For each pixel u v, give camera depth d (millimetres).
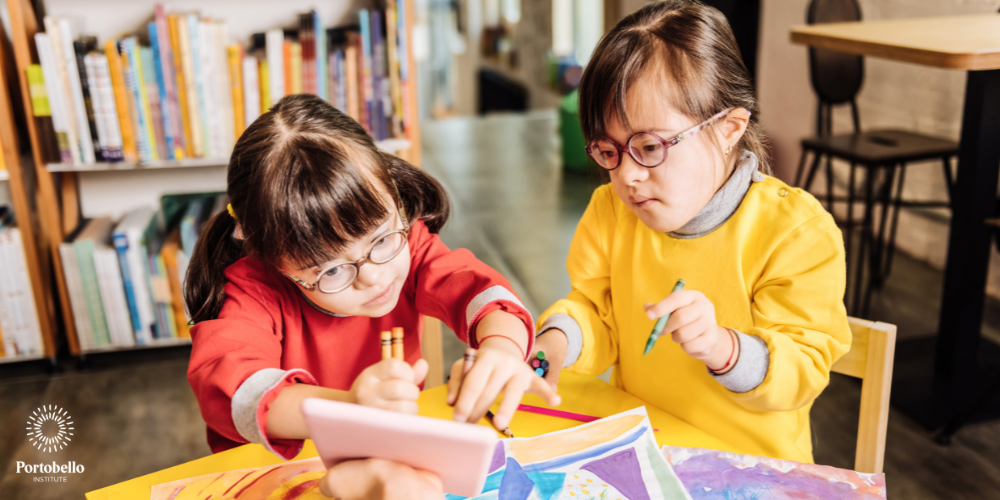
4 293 2127
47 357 2213
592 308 968
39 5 2135
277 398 648
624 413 821
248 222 697
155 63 2025
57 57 1975
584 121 756
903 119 2754
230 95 2084
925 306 2387
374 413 515
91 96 2018
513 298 790
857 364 815
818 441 1752
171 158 2107
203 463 775
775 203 806
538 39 6801
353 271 699
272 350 812
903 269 2689
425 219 968
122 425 1960
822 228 780
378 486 549
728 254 820
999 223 1736
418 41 10414
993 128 1733
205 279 858
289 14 2299
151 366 2266
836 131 3047
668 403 889
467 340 819
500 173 4242
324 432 543
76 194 2311
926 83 2623
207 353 738
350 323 924
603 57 722
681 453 756
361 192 678
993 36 1737
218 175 2418
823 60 2588
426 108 10156
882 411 805
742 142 817
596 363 931
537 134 5156
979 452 1691
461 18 9211
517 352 702
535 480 710
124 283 2178
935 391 1905
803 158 2598
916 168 2746
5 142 2010
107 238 2254
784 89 3281
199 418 1985
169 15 2029
